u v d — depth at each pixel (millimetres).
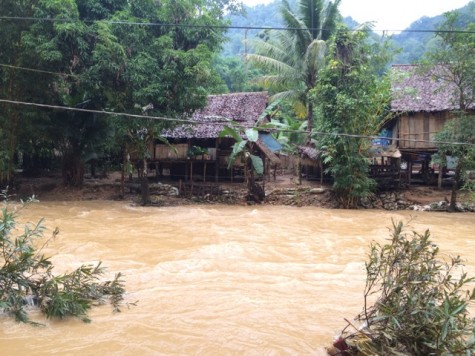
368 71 18359
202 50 16109
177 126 18094
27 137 18453
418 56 45125
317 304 6098
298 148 22406
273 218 14734
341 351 4578
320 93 17812
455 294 4465
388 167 19625
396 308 4434
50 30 15375
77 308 5613
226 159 20656
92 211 15438
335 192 18328
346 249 10008
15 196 18375
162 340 4902
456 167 17078
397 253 4766
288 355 4582
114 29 15531
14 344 4832
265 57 22297
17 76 17000
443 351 3988
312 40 22109
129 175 21797
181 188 19656
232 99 22891
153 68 15641
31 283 6074
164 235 11344
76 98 18156
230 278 7406
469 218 15562
